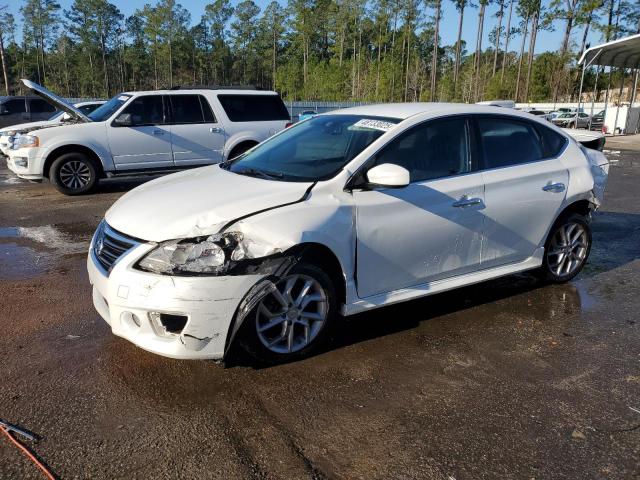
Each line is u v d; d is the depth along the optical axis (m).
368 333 3.97
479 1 56.12
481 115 4.32
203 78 97.12
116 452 2.59
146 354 3.55
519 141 4.53
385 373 3.40
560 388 3.27
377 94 52.78
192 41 90.62
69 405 2.97
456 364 3.54
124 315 3.10
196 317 2.99
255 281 3.10
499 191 4.23
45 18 83.00
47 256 5.83
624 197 9.98
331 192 3.48
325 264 3.53
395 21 71.44
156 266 3.04
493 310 4.47
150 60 91.62
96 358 3.49
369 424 2.87
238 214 3.19
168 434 2.74
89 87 86.88
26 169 9.20
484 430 2.84
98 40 87.44
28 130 10.34
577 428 2.87
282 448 2.66
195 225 3.12
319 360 3.54
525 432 2.83
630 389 3.28
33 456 2.56
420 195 3.79
